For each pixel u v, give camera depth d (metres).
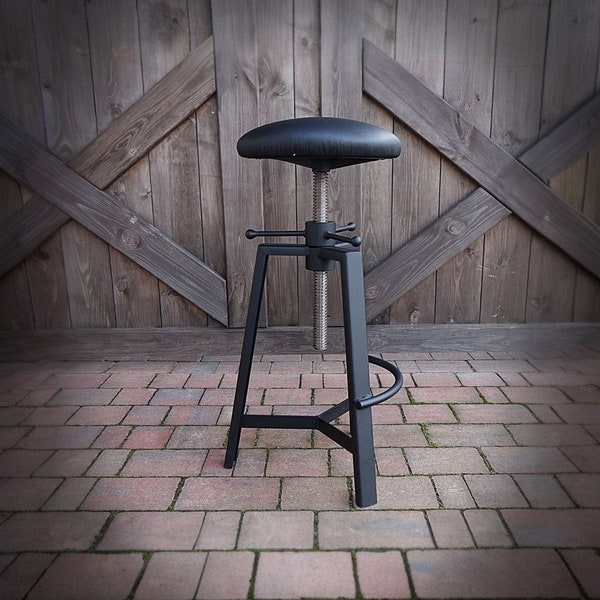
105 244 2.46
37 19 2.21
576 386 2.16
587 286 2.52
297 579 1.19
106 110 2.31
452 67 2.28
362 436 1.42
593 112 2.31
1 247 2.41
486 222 2.42
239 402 1.60
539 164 2.36
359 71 2.25
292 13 2.21
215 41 2.21
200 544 1.31
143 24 2.23
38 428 1.88
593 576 1.19
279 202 2.40
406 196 2.42
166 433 1.84
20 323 2.53
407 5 2.22
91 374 2.36
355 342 1.40
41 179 2.34
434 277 2.51
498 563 1.23
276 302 2.50
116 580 1.20
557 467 1.60
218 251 2.47
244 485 1.54
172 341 2.53
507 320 2.57
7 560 1.26
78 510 1.44
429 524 1.36
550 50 2.27
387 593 1.15
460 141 2.32
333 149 1.28
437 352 2.56
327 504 1.45
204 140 2.34
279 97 2.29
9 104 2.29
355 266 1.39
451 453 1.69
